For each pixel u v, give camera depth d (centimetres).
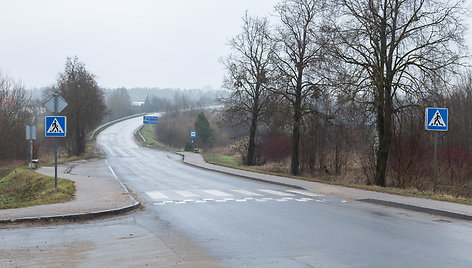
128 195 1514
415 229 913
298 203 1355
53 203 1308
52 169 3209
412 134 2234
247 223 992
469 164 2656
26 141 4316
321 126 3070
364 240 802
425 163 2416
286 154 4238
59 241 816
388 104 2200
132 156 5478
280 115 3186
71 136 5397
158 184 2084
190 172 2973
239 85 3762
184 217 1091
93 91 5403
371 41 2217
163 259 670
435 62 2056
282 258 669
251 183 2128
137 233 891
